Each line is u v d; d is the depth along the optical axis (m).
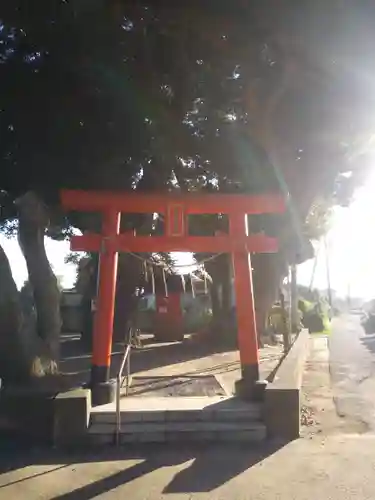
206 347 20.69
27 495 6.32
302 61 10.06
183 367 14.99
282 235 17.73
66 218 15.80
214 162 13.11
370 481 6.64
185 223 10.02
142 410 8.78
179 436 8.38
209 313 31.03
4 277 10.06
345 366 16.70
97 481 6.73
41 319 11.52
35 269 11.70
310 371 15.63
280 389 8.54
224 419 8.77
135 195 10.02
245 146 12.45
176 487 6.50
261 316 21.78
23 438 8.49
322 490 6.38
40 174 11.45
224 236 10.02
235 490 6.39
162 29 9.73
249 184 13.37
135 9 9.42
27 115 10.41
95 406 9.12
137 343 21.28
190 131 12.03
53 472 7.07
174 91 10.81
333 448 7.92
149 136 11.27
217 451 7.87
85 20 9.41
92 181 11.84
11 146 11.09
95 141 10.89
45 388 9.56
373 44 9.44
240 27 9.56
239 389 9.85
